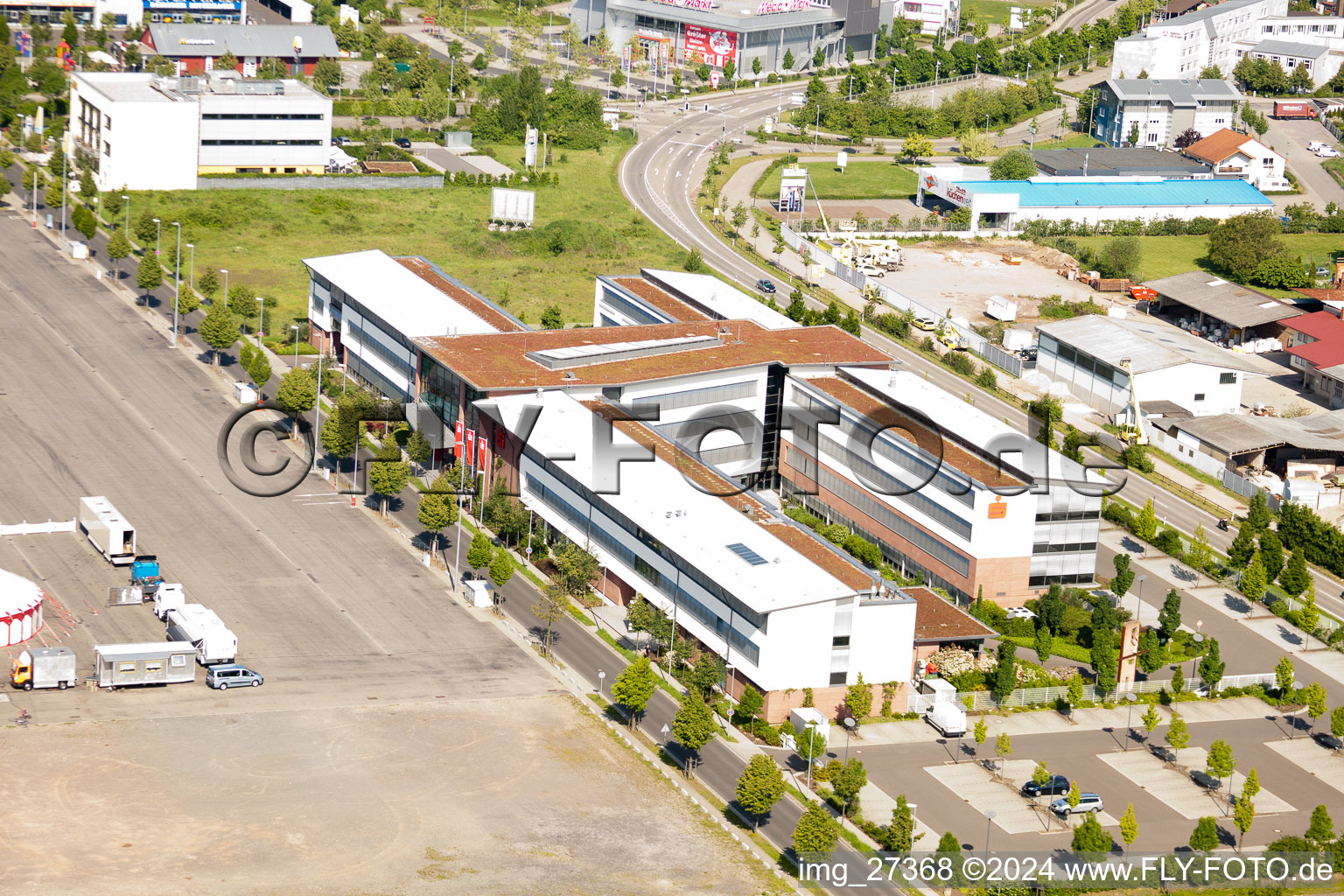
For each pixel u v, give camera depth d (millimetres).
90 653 173375
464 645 181750
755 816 154875
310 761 156250
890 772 164000
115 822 143875
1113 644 188625
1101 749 171875
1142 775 167375
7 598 173000
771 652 168625
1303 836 157625
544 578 199625
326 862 140500
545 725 166750
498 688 173250
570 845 146250
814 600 168500
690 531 182750
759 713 171125
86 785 149000
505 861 142750
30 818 143125
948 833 148625
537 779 156875
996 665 181750
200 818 145625
